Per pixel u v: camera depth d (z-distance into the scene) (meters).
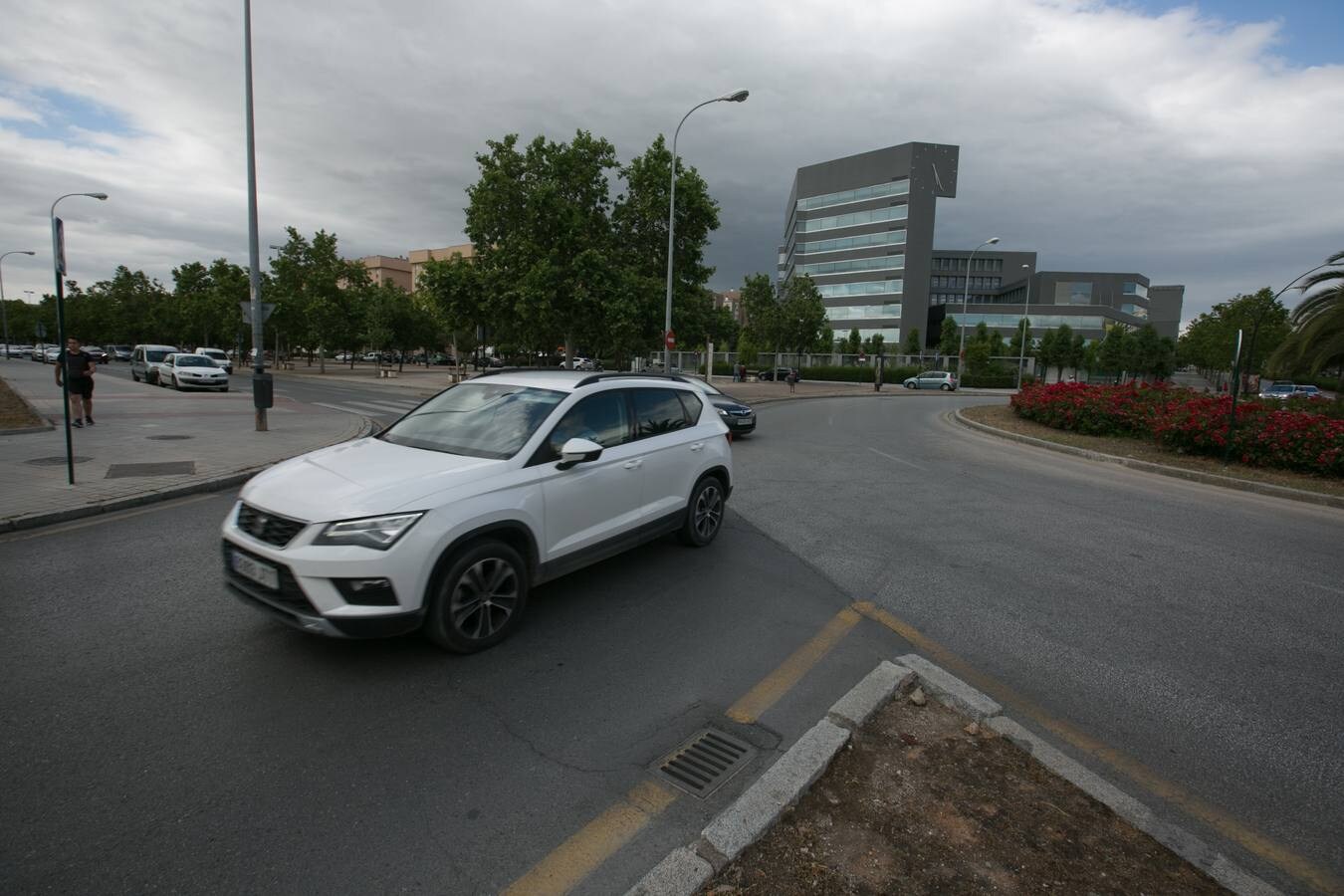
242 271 52.72
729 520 7.25
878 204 80.19
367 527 3.41
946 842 2.40
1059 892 2.19
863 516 7.66
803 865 2.28
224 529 3.84
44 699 3.27
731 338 69.44
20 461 9.28
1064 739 3.22
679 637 4.20
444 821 2.52
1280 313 47.94
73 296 76.31
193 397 22.38
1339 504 9.41
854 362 60.12
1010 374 59.03
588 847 2.42
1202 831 2.62
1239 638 4.44
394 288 60.44
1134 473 11.95
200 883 2.19
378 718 3.20
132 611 4.35
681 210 24.66
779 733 3.18
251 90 12.86
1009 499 8.94
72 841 2.35
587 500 4.57
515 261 22.31
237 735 3.02
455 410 4.92
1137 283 93.25
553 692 3.49
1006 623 4.58
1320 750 3.17
